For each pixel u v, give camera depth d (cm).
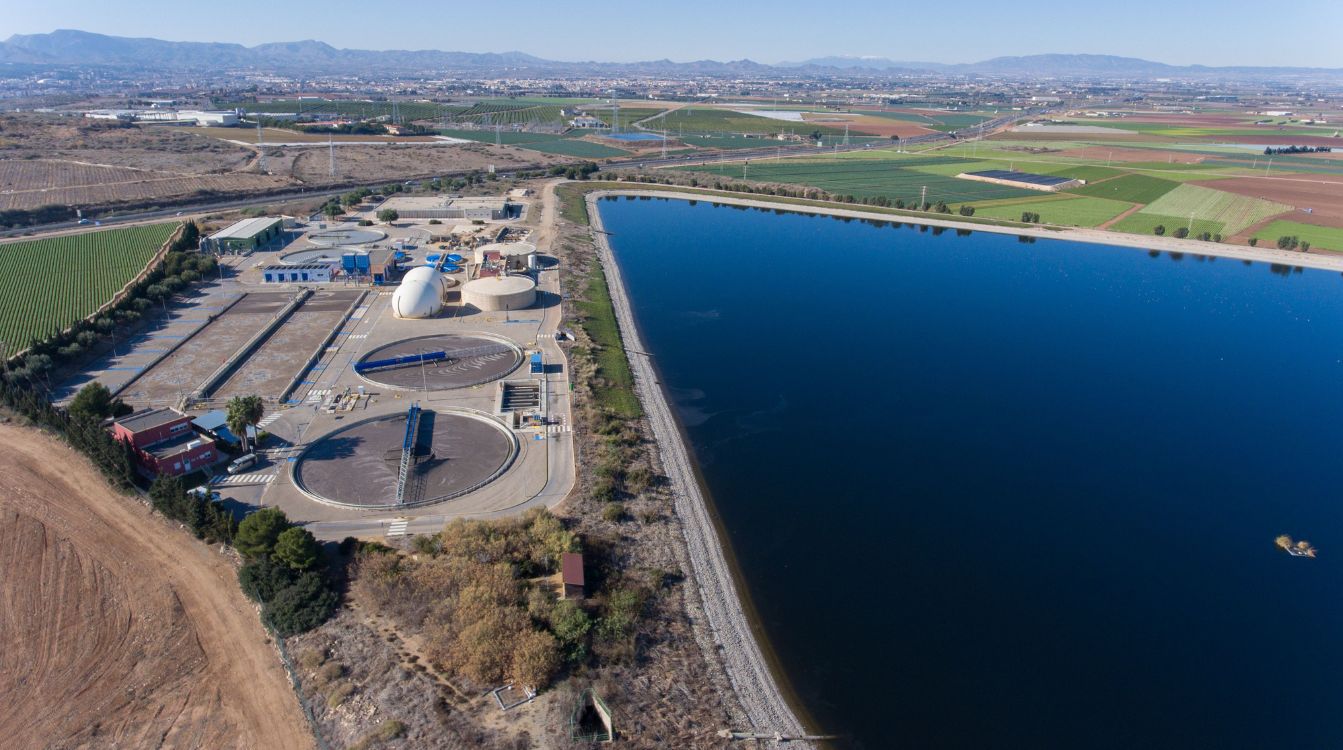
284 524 6206
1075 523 7469
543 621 5497
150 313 12019
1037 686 5494
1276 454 8881
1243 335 12781
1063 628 6069
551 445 8219
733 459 8506
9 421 8388
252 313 12169
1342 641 5984
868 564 6794
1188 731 5134
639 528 6894
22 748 4506
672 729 4878
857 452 8744
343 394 9331
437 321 12006
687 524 7131
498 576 5803
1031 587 6544
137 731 4641
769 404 9912
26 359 9562
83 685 4966
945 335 12594
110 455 7175
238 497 7150
